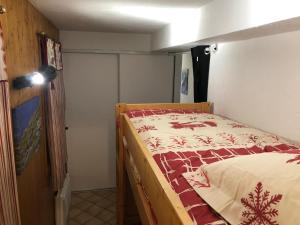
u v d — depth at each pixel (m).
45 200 2.41
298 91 1.54
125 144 2.41
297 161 0.83
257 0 1.30
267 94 1.80
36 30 2.18
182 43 2.41
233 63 2.22
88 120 3.95
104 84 3.93
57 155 2.68
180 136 1.70
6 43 1.44
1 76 1.25
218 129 1.86
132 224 3.02
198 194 0.96
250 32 1.57
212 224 0.82
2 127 1.23
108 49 3.81
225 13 1.61
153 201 1.17
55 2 1.97
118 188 2.87
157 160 1.35
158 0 1.85
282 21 1.17
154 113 2.41
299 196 0.68
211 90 2.64
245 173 0.85
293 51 1.56
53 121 2.47
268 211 0.71
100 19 2.67
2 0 1.38
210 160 1.29
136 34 3.85
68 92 3.82
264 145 1.51
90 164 4.07
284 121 1.66
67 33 3.65
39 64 2.26
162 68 4.00
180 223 0.79
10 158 1.33
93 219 3.34
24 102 1.71
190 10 2.15
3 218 1.21
